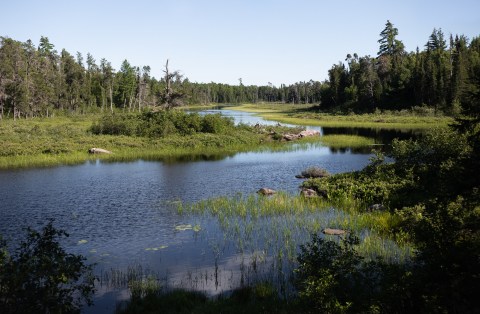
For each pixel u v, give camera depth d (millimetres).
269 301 10383
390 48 132250
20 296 8195
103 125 54875
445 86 93875
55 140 47250
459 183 9836
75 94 112188
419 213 15578
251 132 58219
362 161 37500
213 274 12930
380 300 8727
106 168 35062
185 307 10430
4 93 82875
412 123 79688
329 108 128375
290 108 164125
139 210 21312
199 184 28062
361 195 21391
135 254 14984
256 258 14102
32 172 33000
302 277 10047
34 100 90562
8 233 17578
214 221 18969
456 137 21469
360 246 13977
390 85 109812
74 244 16188
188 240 16406
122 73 144125
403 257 12852
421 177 21203
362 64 123312
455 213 9734
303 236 16125
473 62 94688
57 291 8773
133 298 11094
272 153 44250
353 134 62719
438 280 8578
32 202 23188
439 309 7797
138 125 54031
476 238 8805
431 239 9594
